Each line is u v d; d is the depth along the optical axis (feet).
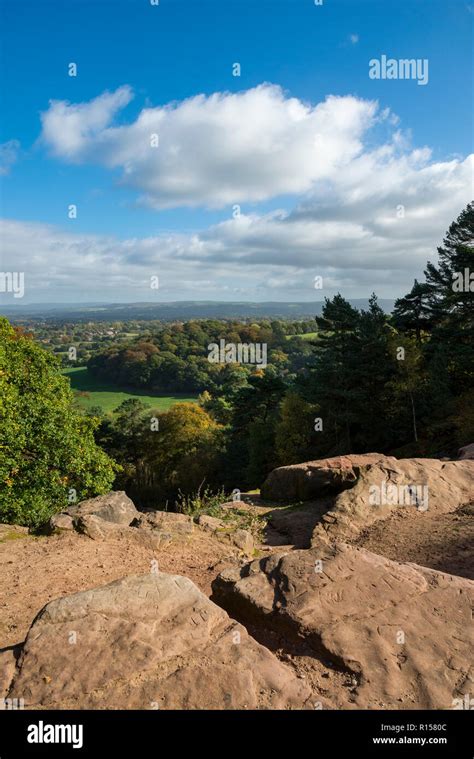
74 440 62.80
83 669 13.39
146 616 15.35
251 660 13.94
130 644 14.15
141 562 30.58
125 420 209.46
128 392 314.76
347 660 14.53
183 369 314.76
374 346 119.03
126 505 40.93
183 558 32.35
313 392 122.83
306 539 41.88
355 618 16.12
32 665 13.55
